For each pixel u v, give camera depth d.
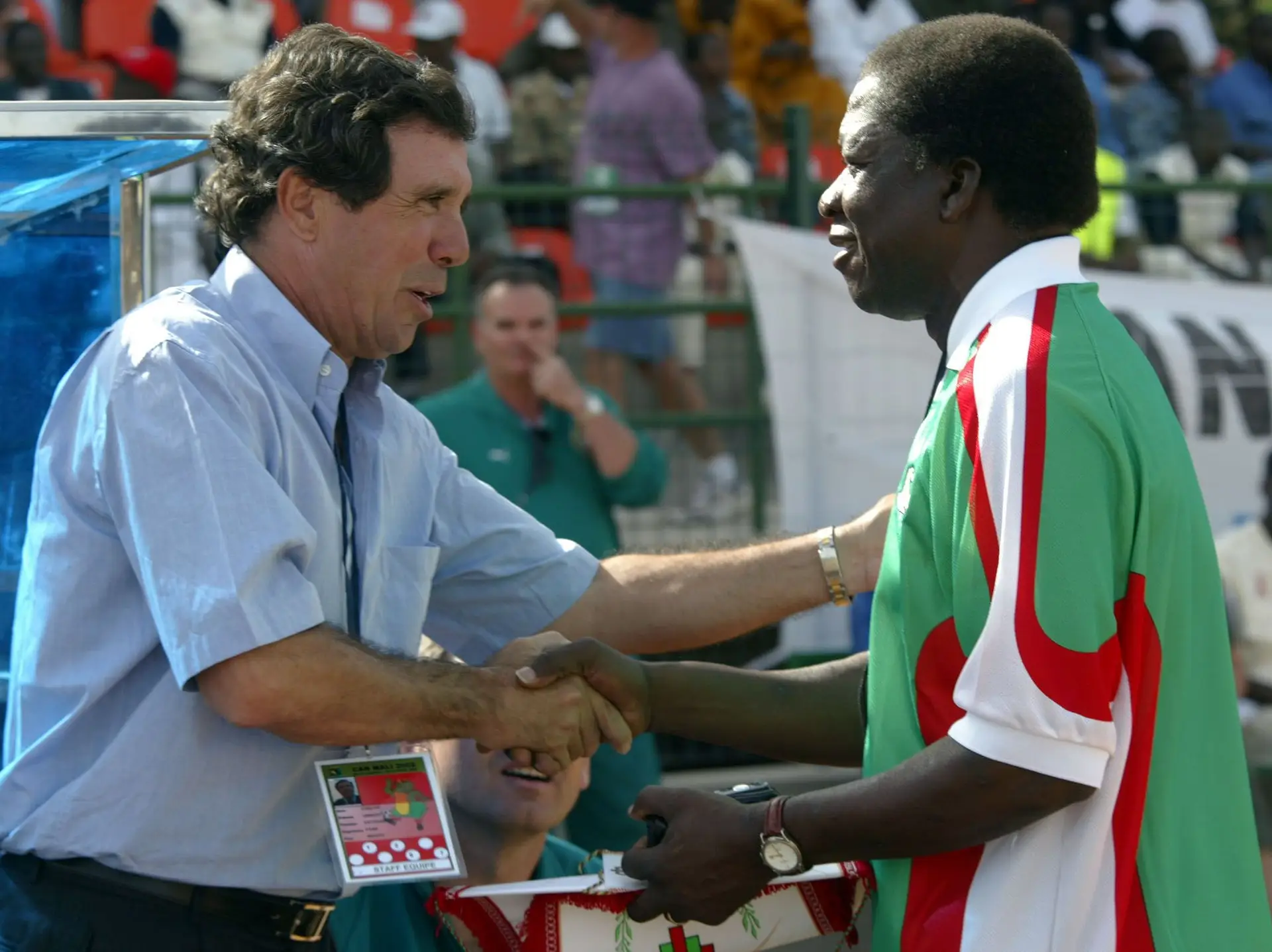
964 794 6.11
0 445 8.27
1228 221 20.53
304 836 7.16
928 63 6.52
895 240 6.61
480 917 7.28
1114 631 6.08
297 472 7.12
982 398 6.21
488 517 8.61
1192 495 6.45
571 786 8.95
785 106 20.38
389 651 7.31
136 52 21.11
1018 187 6.45
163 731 6.84
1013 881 6.30
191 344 6.87
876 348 17.72
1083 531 6.00
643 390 18.97
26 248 8.27
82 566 6.89
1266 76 24.67
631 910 7.11
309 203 7.13
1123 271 20.30
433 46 21.41
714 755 18.25
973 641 6.23
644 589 8.80
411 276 7.25
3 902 6.84
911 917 6.58
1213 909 6.42
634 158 19.31
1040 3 24.22
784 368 17.77
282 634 6.61
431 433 8.37
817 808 6.52
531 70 21.31
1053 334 6.23
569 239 19.31
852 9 23.23
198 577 6.55
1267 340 17.94
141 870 6.83
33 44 20.72
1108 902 6.17
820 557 8.87
